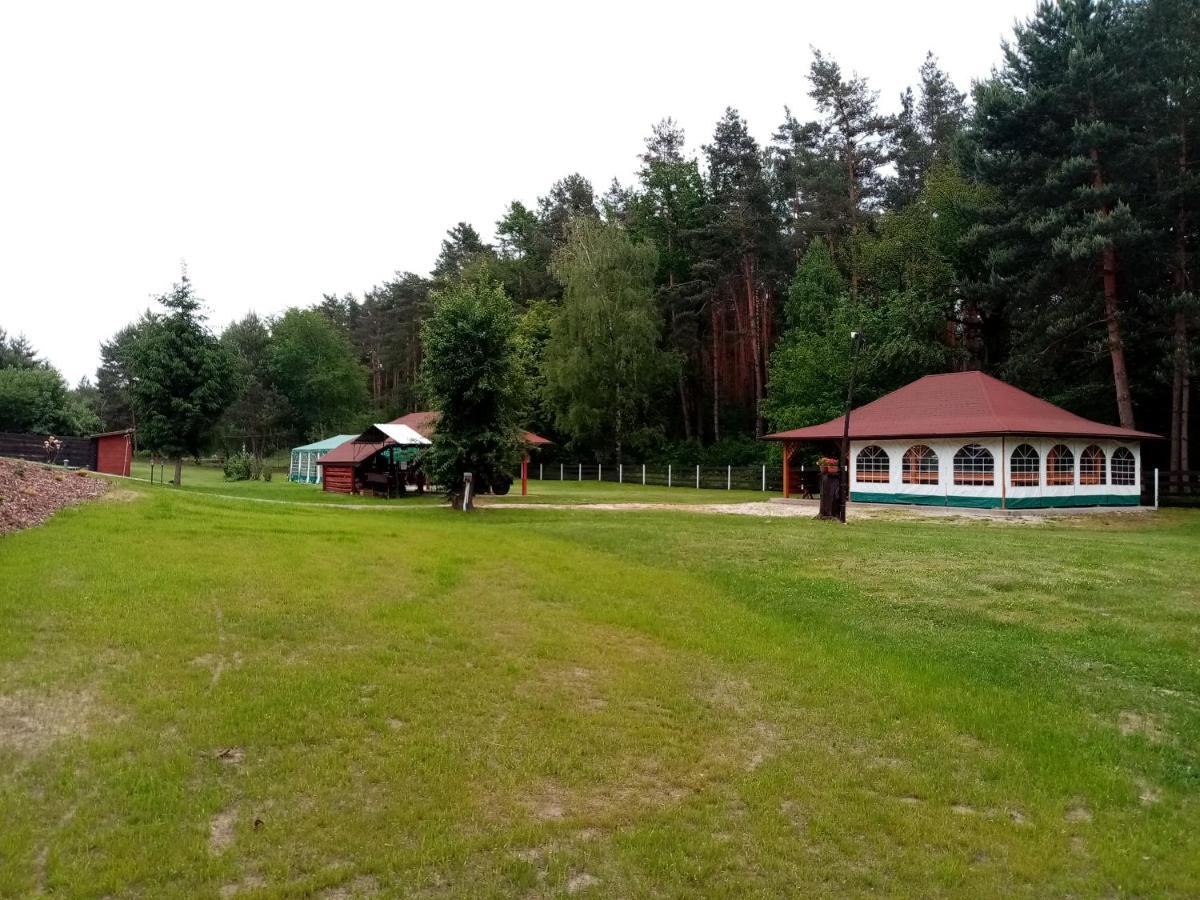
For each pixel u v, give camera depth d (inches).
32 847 138.1
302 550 419.5
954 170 1536.7
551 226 2549.2
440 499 1113.4
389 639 272.2
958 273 1481.3
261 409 2549.2
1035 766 202.7
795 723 225.0
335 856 143.7
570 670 259.9
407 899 132.3
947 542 587.5
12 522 391.9
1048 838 165.9
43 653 224.2
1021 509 973.2
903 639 320.8
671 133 2160.4
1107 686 269.6
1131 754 214.4
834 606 374.6
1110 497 1075.3
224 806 157.6
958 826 168.9
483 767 183.3
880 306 1558.8
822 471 808.9
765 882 144.3
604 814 165.9
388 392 3304.6
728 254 1856.5
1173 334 1144.8
